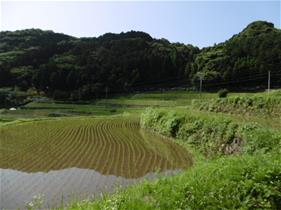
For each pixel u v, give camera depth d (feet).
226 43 418.31
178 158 75.72
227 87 342.23
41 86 429.38
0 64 460.14
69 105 355.56
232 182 30.07
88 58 470.80
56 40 609.01
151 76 428.97
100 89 403.34
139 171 64.49
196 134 86.74
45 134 126.41
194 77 369.30
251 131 58.65
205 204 27.89
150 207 27.84
